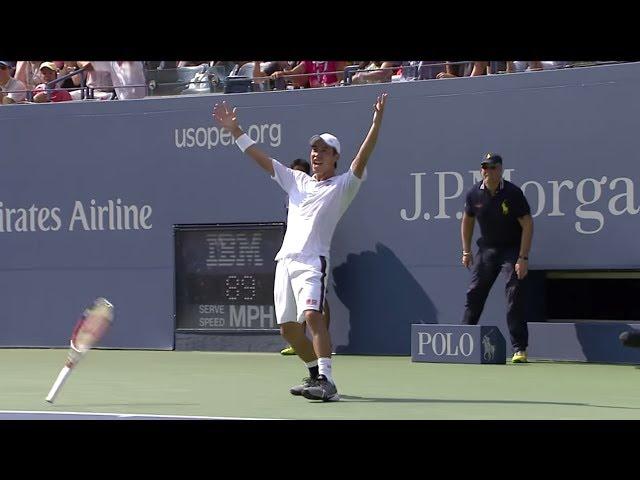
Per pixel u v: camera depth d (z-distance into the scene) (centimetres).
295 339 1630
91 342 1570
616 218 2189
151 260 2597
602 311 2486
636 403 1559
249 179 2506
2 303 2725
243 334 2509
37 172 2692
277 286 1628
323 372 1578
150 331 2597
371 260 2411
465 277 2325
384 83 2400
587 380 1877
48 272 2686
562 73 2233
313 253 1588
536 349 2227
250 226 2500
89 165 2650
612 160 2192
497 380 1881
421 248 2366
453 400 1600
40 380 1944
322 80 2675
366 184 2414
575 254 2227
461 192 2327
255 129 2516
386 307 2398
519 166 2277
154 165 2594
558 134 2239
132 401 1600
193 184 2562
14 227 2712
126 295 2622
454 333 2162
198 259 2553
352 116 2423
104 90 2841
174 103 2575
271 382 1872
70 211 2667
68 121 2664
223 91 2611
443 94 2342
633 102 2170
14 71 3117
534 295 2322
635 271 2222
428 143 2359
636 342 1166
